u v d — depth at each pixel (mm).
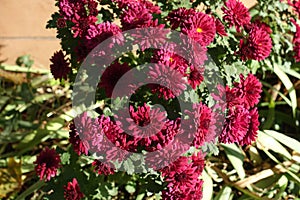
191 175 1119
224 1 1245
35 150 1527
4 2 1593
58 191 1205
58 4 1189
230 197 1420
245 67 1218
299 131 1562
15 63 1649
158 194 1213
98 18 1189
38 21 1616
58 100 1579
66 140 1521
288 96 1621
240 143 1193
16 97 1542
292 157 1412
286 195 1461
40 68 1659
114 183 1363
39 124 1513
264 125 1499
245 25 1258
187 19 1143
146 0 1255
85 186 1235
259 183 1428
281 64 1466
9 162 1448
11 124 1471
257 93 1182
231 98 1165
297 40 1390
